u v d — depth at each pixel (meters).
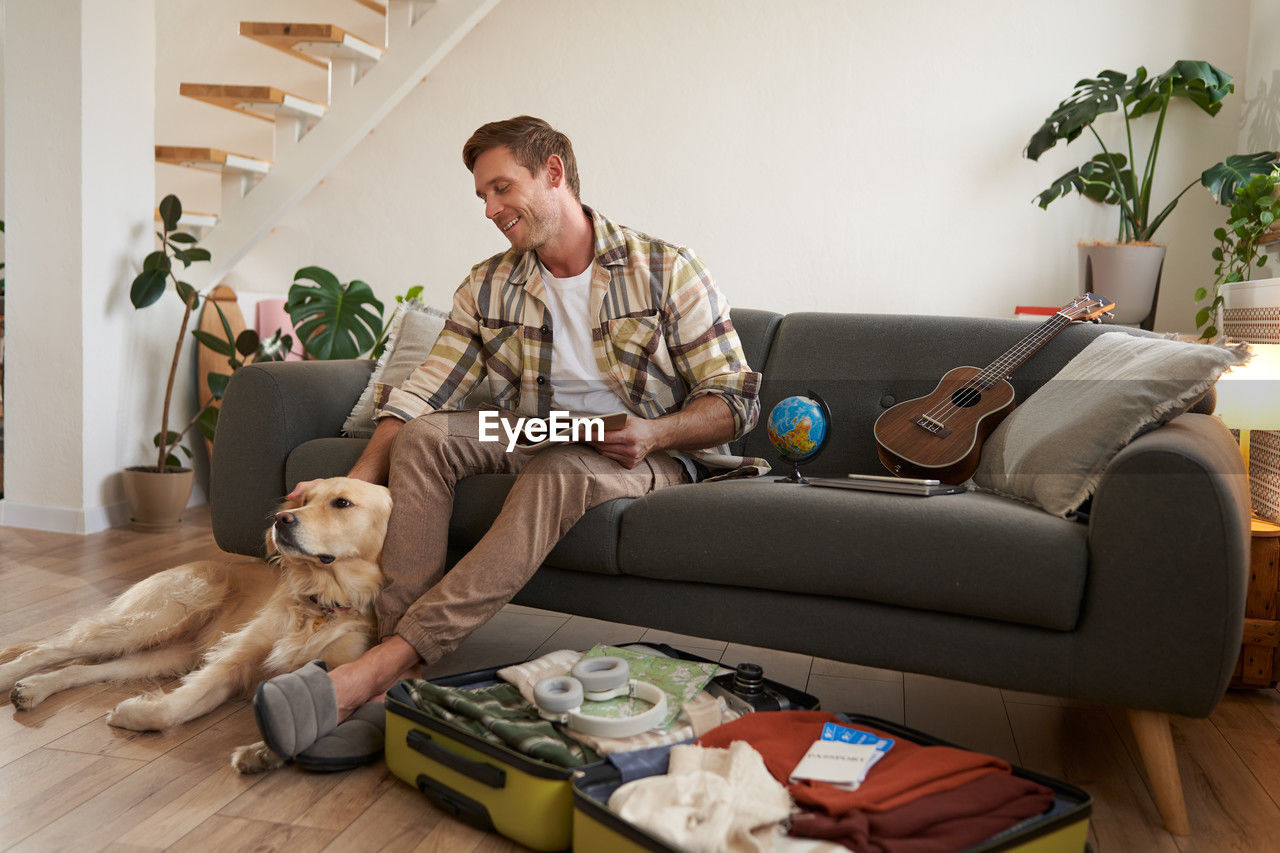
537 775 1.28
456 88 4.28
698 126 4.05
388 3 3.95
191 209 4.73
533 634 2.31
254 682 1.77
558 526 1.76
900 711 1.87
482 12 3.92
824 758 1.27
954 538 1.52
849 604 1.63
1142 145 3.64
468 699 1.47
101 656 1.88
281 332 4.05
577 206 1.94
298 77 4.62
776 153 3.98
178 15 4.67
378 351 3.35
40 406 3.14
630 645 1.71
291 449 2.21
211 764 1.53
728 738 1.36
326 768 1.50
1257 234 2.87
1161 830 1.40
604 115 4.14
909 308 3.90
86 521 3.12
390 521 1.76
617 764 1.29
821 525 1.62
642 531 1.75
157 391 3.43
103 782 1.45
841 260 3.95
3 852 1.25
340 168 4.44
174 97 4.71
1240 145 3.53
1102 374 1.72
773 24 3.94
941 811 1.15
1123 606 1.42
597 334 1.93
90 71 3.04
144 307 3.20
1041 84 3.71
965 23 3.76
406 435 1.83
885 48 3.85
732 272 4.06
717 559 1.69
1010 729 1.79
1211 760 1.66
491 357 2.03
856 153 3.90
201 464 3.69
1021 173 3.75
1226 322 2.97
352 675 1.57
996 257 3.80
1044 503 1.60
